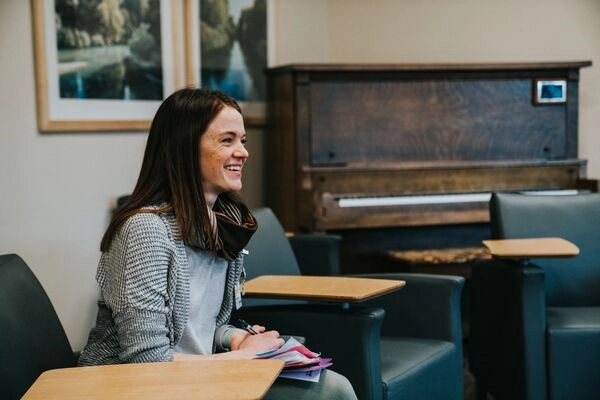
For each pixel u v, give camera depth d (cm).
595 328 305
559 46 505
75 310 368
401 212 414
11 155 338
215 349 200
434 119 437
